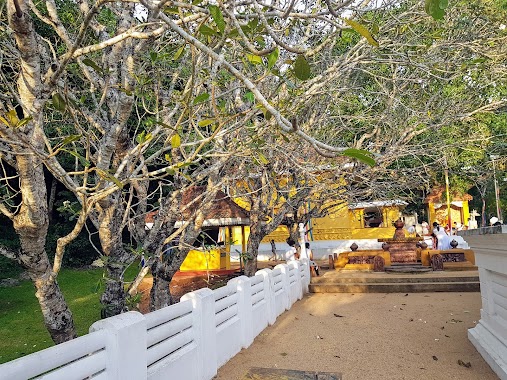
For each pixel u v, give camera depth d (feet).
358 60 20.03
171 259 22.90
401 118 28.53
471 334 20.38
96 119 17.67
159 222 20.16
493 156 33.35
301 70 7.16
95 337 10.80
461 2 21.42
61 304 15.02
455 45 21.65
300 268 35.99
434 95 26.58
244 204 54.80
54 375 9.32
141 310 32.14
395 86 24.35
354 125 32.45
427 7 6.04
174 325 14.80
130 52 14.40
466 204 73.36
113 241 18.25
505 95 29.99
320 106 27.40
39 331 29.89
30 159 11.41
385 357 18.90
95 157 16.52
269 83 19.57
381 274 41.14
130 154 13.71
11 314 34.60
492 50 22.09
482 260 19.25
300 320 26.84
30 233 12.83
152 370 13.12
